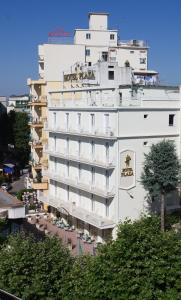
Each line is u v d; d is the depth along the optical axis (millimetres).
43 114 75250
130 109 51688
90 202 56312
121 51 102750
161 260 22922
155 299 22094
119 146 51438
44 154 72375
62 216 63250
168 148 49812
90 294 23297
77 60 82375
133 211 53062
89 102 56344
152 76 78375
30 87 79875
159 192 50406
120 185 51906
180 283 22391
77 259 27953
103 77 75062
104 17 103250
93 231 55781
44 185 71000
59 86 74375
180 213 56625
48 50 80812
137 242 23562
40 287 25344
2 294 17656
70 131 58438
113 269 23266
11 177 96500
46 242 28453
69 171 60969
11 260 26281
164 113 54781
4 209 37188
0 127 123375
